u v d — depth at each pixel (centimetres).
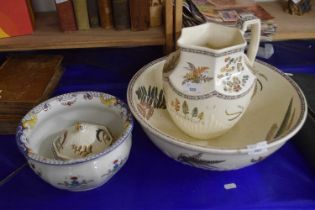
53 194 48
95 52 79
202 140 52
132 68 75
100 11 63
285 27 65
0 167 53
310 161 51
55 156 47
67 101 52
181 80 46
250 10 68
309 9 72
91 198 47
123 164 48
